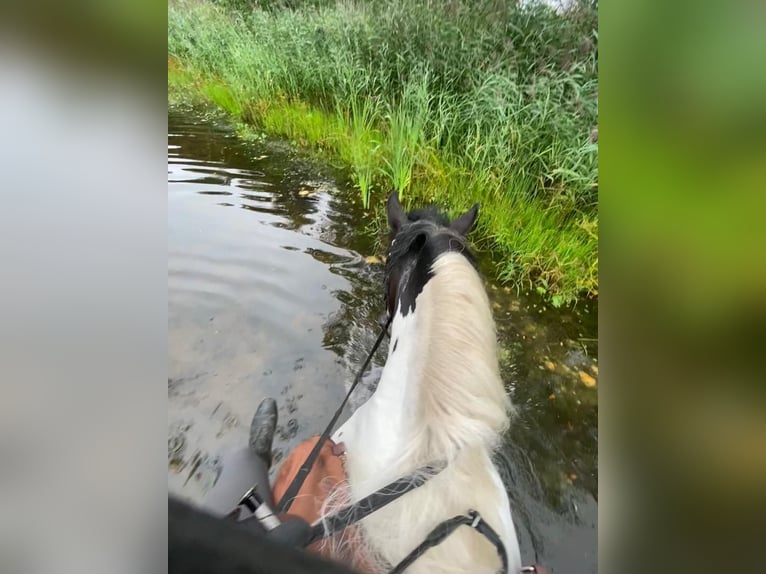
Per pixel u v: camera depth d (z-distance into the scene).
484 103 4.24
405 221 2.13
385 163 4.80
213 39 7.32
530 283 3.45
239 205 4.49
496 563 1.33
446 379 1.44
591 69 3.89
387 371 1.76
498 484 1.56
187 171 5.12
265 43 6.64
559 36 4.28
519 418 2.50
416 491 1.37
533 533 2.01
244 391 2.67
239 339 2.99
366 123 5.20
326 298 3.32
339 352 2.91
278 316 3.16
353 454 1.77
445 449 1.39
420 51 5.01
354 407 2.58
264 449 2.22
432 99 4.60
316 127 5.77
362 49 5.58
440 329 1.50
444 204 4.16
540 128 3.88
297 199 4.61
